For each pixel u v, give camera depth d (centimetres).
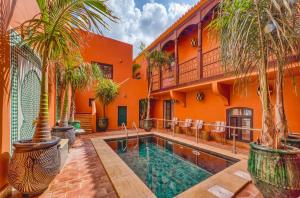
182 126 848
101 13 237
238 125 627
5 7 239
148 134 871
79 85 622
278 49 200
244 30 197
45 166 233
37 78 378
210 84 646
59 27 254
